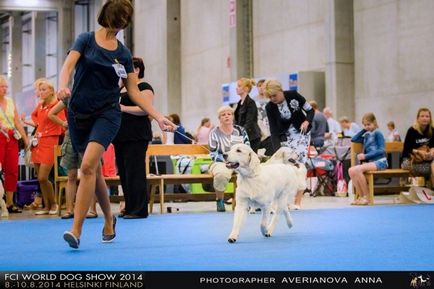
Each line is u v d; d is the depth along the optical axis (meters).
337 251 5.81
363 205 11.52
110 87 5.96
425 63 15.88
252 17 21.41
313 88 18.09
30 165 12.23
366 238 6.69
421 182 13.12
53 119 9.76
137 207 9.38
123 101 9.29
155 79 26.66
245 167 6.41
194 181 10.73
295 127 9.95
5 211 10.52
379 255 5.57
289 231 7.34
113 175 10.88
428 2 15.76
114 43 6.04
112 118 5.94
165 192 13.55
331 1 17.77
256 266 5.06
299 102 9.91
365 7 17.53
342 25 17.80
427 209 10.31
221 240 6.64
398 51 16.59
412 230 7.40
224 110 10.57
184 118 25.48
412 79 16.23
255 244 6.30
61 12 34.81
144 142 9.37
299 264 5.13
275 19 20.34
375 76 17.28
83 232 7.55
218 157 10.68
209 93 23.64
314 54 18.78
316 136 14.98
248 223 8.27
